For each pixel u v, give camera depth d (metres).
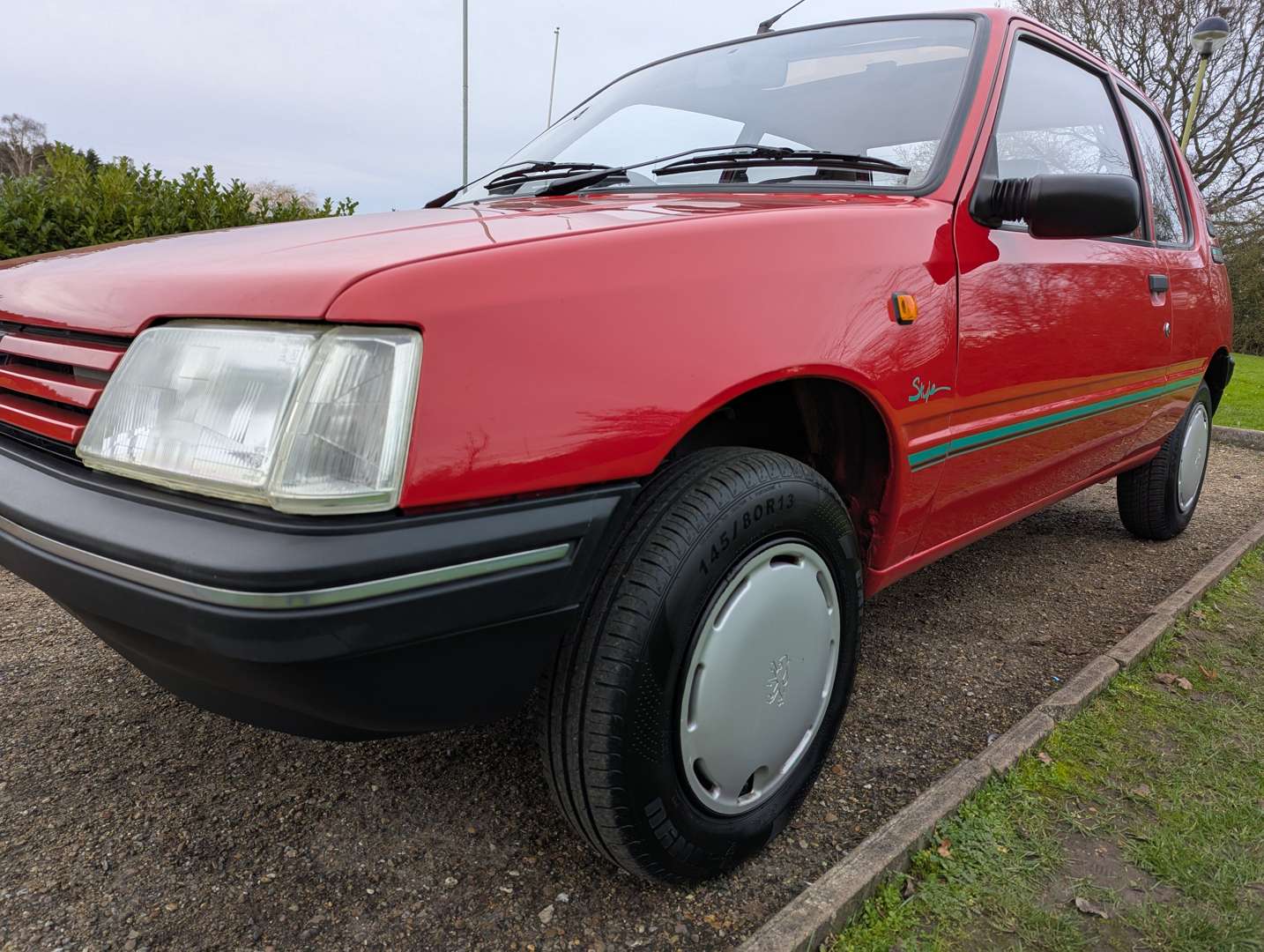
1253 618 2.81
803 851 1.61
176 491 1.09
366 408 1.03
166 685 1.32
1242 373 13.77
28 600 2.69
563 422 1.15
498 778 1.80
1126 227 1.83
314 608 0.98
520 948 1.35
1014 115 2.18
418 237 1.30
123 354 1.19
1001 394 1.99
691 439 1.68
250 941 1.35
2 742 1.88
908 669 2.41
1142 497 3.57
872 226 1.66
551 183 2.12
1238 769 1.89
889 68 2.20
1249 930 1.41
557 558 1.17
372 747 1.90
